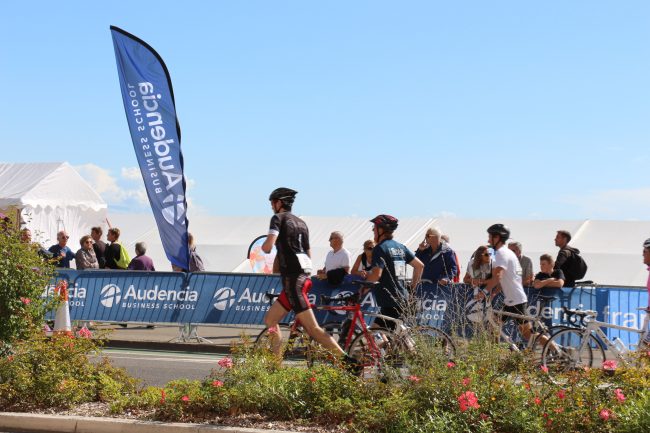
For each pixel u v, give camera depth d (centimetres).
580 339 941
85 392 714
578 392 611
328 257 1276
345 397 650
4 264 788
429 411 586
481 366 658
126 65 1387
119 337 1352
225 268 2331
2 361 714
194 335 1370
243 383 670
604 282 2055
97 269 1427
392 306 836
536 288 1234
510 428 582
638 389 627
